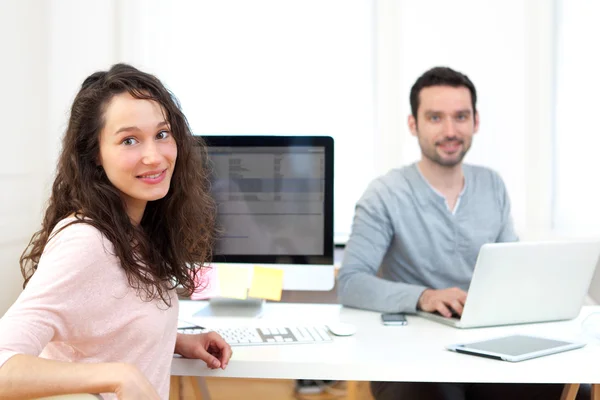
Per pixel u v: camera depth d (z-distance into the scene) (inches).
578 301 69.6
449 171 85.3
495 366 53.1
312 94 115.6
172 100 49.0
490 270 63.9
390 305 72.8
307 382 109.9
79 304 41.6
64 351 44.5
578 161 114.3
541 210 114.0
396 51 113.9
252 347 58.6
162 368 48.0
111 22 113.0
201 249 56.0
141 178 45.8
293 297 107.3
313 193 73.8
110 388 37.8
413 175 86.2
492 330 65.8
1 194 92.2
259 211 73.9
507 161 113.9
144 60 115.3
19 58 97.9
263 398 109.6
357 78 115.3
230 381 114.8
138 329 45.1
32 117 101.7
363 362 53.9
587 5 113.3
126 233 46.1
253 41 115.4
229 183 73.9
